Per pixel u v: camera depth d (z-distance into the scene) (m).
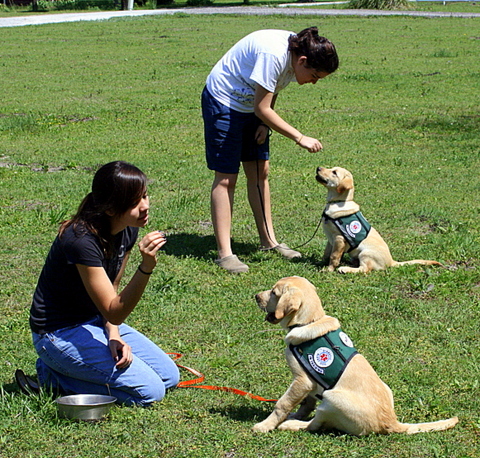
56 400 3.75
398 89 17.27
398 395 4.05
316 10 41.22
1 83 18.36
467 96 16.22
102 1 53.28
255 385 4.19
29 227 7.38
